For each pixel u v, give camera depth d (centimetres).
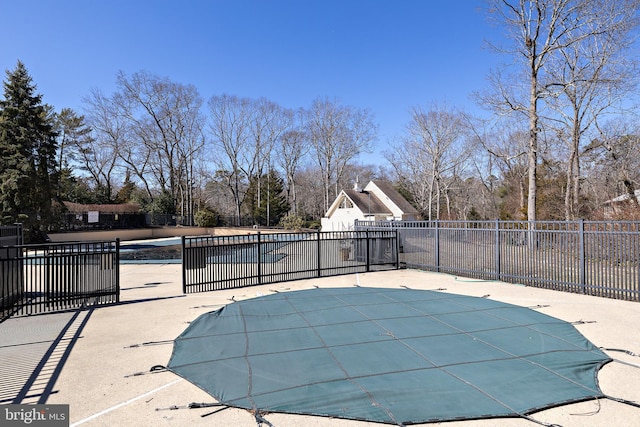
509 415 332
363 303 759
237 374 425
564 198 2488
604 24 1748
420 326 596
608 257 803
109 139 4153
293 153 5178
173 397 378
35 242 2289
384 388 383
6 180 2186
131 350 512
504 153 3162
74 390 395
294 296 836
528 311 683
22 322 656
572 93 1952
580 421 325
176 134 4334
